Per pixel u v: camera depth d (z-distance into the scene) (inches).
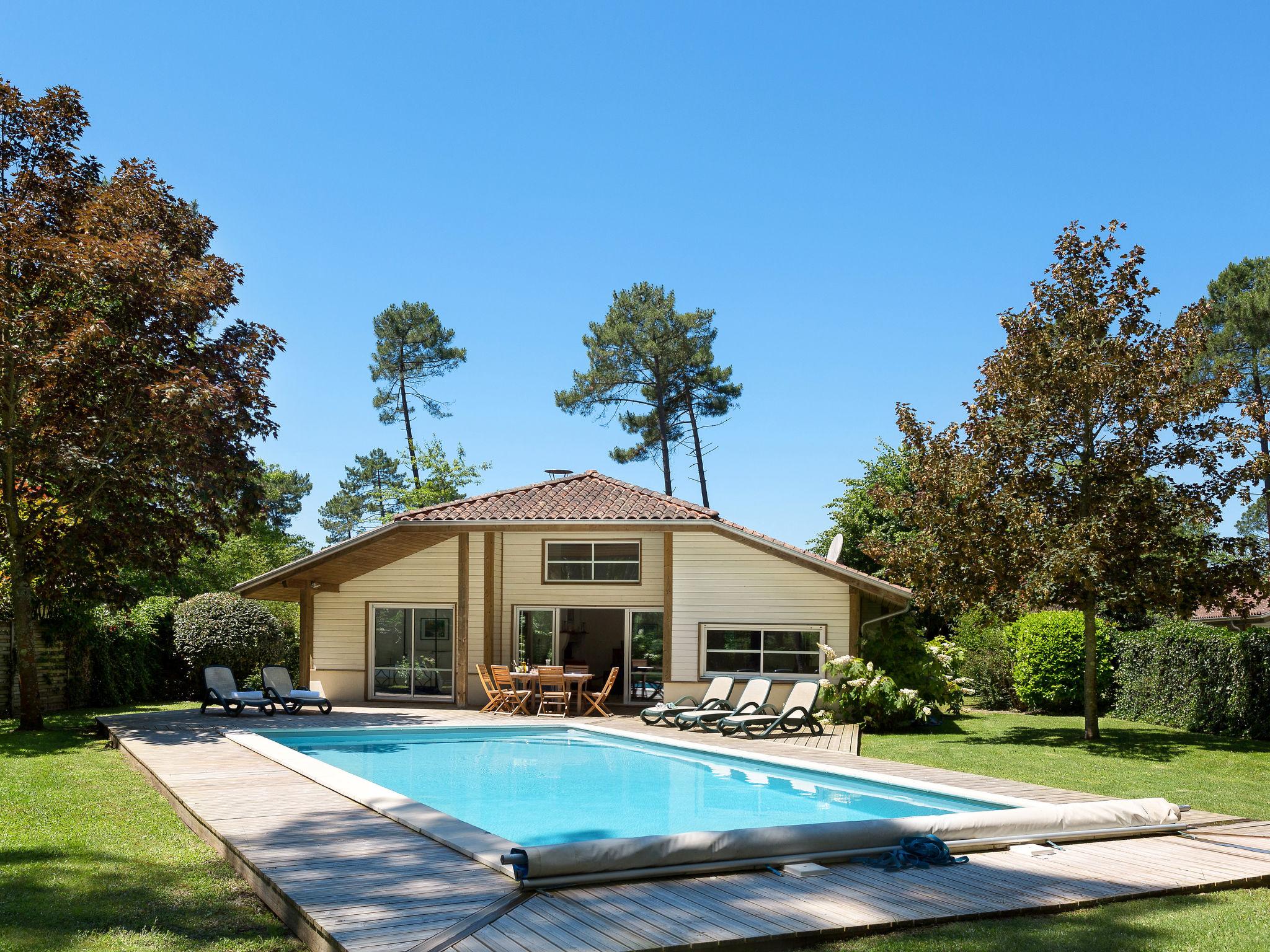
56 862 311.4
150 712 822.5
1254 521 2395.4
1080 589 653.3
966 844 330.3
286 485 2517.2
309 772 470.0
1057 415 657.0
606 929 240.4
